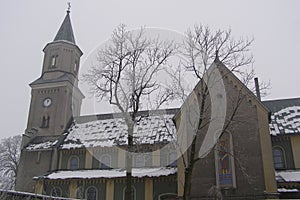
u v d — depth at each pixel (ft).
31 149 109.19
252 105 73.97
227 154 70.85
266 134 71.26
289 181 73.56
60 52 133.80
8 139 161.79
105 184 90.02
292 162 85.51
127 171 43.60
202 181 70.13
